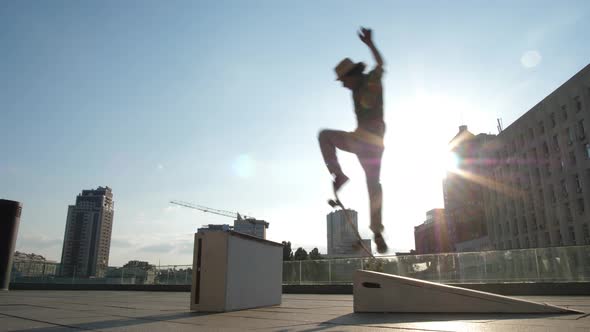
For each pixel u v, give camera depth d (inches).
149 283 1060.5
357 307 275.0
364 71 145.1
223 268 302.8
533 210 2731.3
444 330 161.0
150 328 184.9
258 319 231.1
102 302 418.3
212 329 178.9
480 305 243.4
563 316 216.7
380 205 135.5
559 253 780.0
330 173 140.2
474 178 4480.8
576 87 2252.7
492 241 3410.4
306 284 968.9
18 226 782.5
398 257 893.8
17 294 658.8
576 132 2256.4
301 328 180.7
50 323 210.4
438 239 5447.8
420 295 259.0
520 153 2886.3
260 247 367.6
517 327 166.2
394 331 162.1
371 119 139.3
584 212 2224.4
